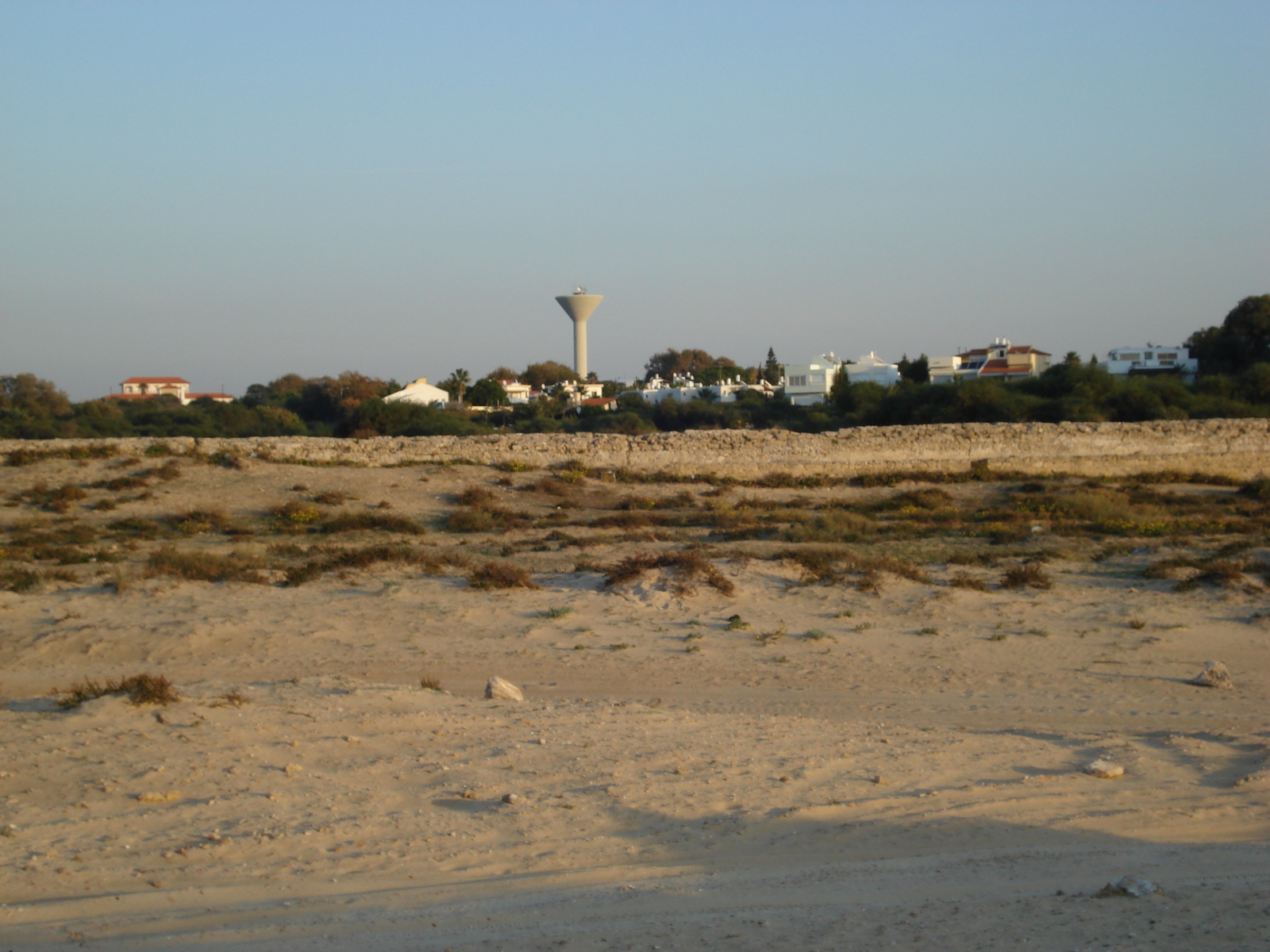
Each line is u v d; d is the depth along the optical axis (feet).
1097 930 15.03
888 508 101.14
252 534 84.33
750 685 40.83
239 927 16.37
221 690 33.14
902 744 30.66
